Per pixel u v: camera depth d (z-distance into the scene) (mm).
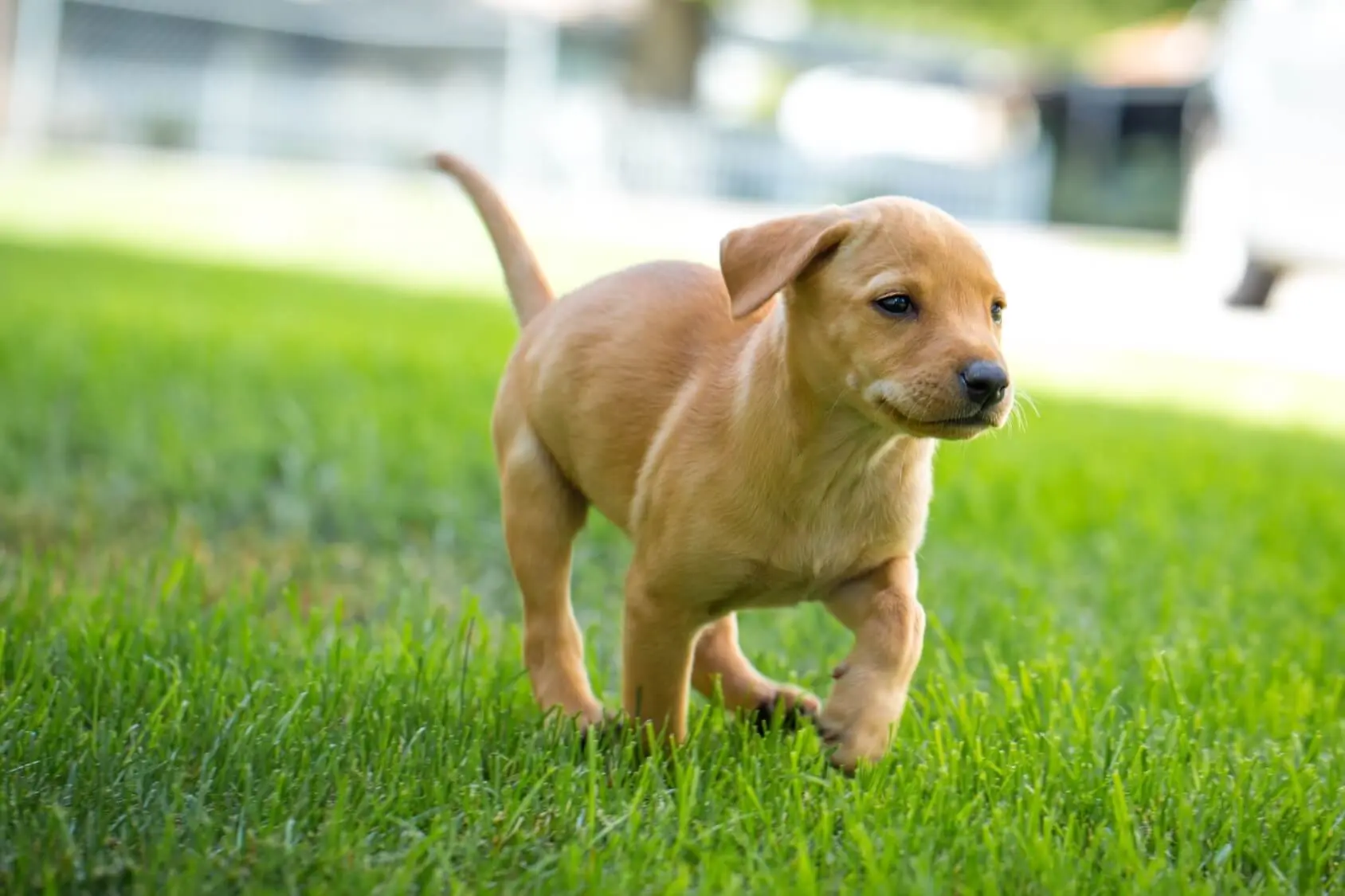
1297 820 4281
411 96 51125
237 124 48656
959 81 60938
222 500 8438
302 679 5098
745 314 4426
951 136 61688
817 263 4582
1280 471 10648
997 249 33344
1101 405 13797
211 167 45750
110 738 4320
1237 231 21734
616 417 4977
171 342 13211
